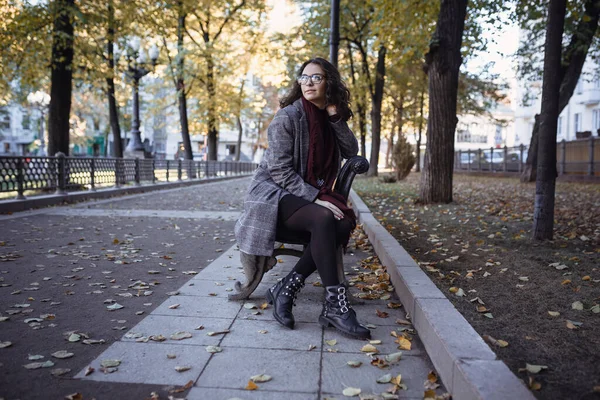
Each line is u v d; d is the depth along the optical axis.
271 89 47.59
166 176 18.61
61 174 11.23
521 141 44.19
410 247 5.38
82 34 16.61
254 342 2.73
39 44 13.76
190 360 2.47
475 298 3.32
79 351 2.59
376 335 2.86
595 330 2.75
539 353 2.41
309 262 3.05
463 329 2.40
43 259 4.96
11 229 6.87
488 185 16.31
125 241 6.08
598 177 16.08
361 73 24.59
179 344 2.69
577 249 5.00
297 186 2.96
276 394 2.12
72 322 3.07
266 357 2.52
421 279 3.40
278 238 3.22
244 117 42.72
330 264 2.85
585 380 2.11
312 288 3.91
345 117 3.14
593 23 12.65
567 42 14.24
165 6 16.27
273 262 3.39
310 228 2.92
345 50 25.19
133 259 5.05
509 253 4.89
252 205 3.08
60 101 13.35
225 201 12.27
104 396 2.09
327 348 2.65
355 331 2.76
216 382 2.23
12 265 4.67
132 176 15.58
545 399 1.94
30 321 3.07
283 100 3.22
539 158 5.54
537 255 4.77
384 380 2.23
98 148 58.06
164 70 24.12
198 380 2.25
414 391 2.16
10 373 2.30
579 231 6.10
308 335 2.85
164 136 62.81
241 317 3.17
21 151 61.66
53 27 13.23
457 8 8.91
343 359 2.51
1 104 26.08
